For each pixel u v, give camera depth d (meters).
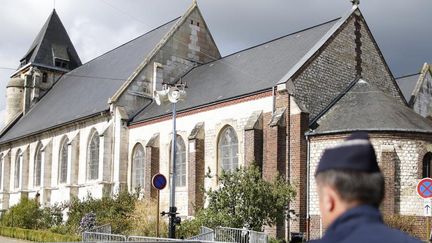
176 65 41.34
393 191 25.09
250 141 27.98
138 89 39.31
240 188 22.50
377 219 2.52
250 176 23.05
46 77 57.81
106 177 37.81
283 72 29.72
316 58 29.34
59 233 30.62
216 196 23.28
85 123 41.62
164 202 34.34
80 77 51.56
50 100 53.56
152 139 35.19
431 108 38.56
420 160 25.73
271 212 22.70
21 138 50.84
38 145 49.03
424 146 25.94
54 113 48.56
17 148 52.84
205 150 31.80
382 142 25.61
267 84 29.44
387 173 25.20
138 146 37.25
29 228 36.34
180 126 33.72
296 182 26.58
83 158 41.31
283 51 33.09
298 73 28.31
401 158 25.59
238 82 32.59
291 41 33.84
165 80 40.53
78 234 29.25
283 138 27.34
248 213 22.19
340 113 27.88
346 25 31.31
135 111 38.94
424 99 38.16
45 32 58.72
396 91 33.78
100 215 30.17
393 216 24.58
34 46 59.62
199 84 36.81
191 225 24.05
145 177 35.12
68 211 36.97
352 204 2.57
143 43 45.38
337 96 29.92
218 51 44.34
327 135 26.41
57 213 37.00
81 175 41.31
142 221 27.19
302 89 28.33
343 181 2.56
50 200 45.25
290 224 26.59
